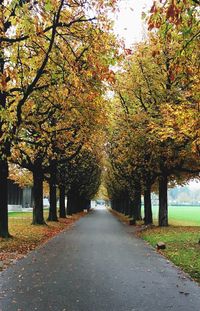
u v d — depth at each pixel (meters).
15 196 71.94
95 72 13.32
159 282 11.40
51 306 8.77
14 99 16.47
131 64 28.66
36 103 18.81
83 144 26.59
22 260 15.10
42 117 21.31
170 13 6.56
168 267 13.96
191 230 27.39
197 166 29.30
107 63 12.83
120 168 40.88
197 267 13.48
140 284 11.12
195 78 11.04
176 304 9.09
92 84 15.77
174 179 36.72
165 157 28.70
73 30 13.60
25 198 76.88
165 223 31.66
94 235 26.66
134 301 9.30
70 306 8.79
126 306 8.86
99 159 58.38
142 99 29.33
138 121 27.88
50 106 19.86
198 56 9.21
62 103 17.70
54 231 29.19
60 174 43.03
